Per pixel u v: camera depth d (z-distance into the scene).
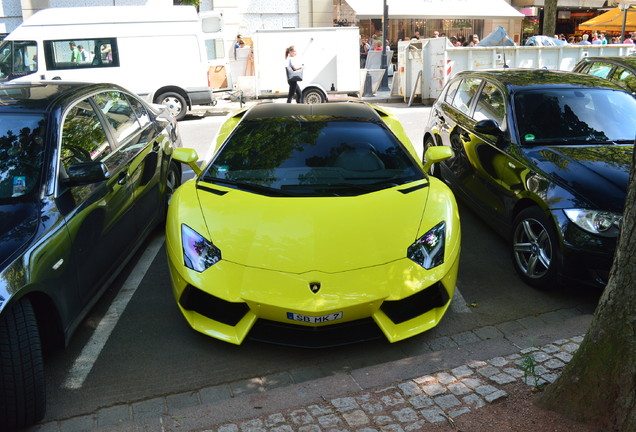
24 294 2.84
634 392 2.29
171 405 3.13
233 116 5.88
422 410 2.77
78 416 3.04
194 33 13.40
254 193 4.02
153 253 5.27
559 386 2.60
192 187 4.20
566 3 25.66
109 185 4.14
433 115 7.35
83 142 4.18
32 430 2.92
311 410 2.83
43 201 3.42
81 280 3.54
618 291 2.34
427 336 3.82
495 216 5.08
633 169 2.26
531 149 4.87
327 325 3.39
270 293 3.30
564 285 4.14
